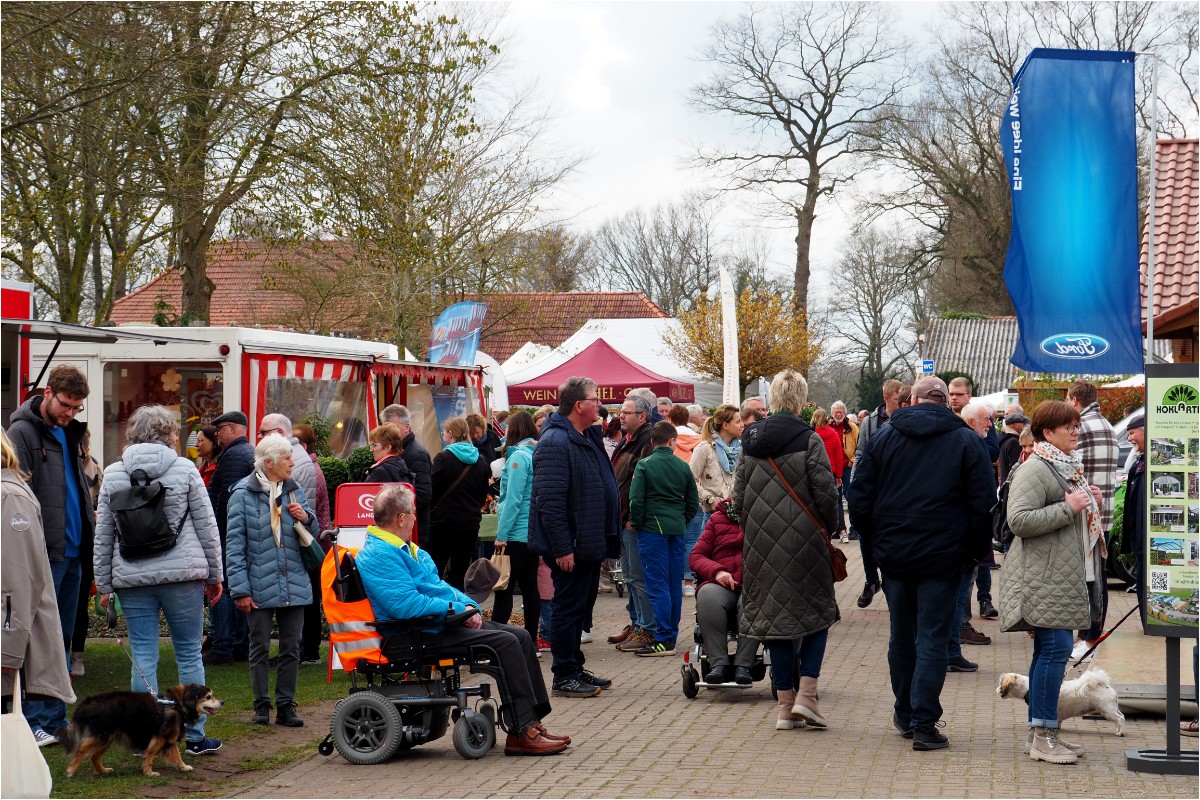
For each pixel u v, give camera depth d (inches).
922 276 1727.4
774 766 257.3
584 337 1429.6
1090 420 358.9
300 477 372.5
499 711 278.8
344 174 782.5
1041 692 258.5
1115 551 547.2
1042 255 409.7
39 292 813.2
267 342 516.4
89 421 505.4
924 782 240.5
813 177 1654.8
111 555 269.1
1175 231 764.0
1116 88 407.2
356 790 245.0
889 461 270.8
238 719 311.9
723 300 781.3
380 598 272.5
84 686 343.6
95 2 589.9
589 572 348.2
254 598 299.7
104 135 668.1
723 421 490.3
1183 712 295.1
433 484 417.7
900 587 277.6
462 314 742.5
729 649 354.9
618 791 239.5
